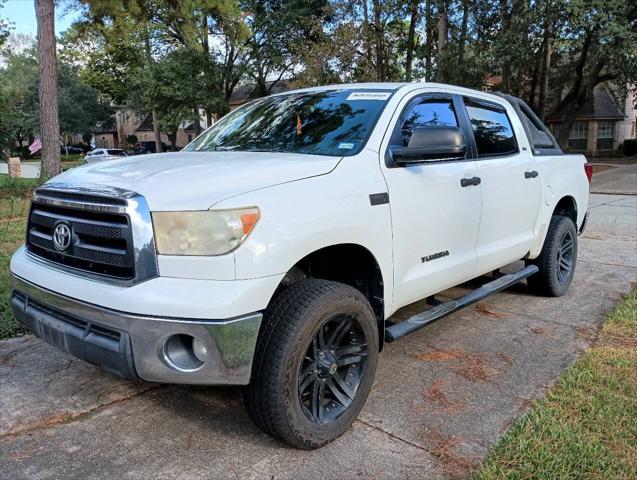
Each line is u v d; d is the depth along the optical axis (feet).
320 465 8.57
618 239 26.96
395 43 68.33
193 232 7.70
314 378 8.91
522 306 16.47
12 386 11.17
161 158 10.56
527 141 15.83
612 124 116.37
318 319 8.48
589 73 82.99
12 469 8.46
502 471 8.25
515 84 75.51
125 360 7.77
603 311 15.87
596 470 8.25
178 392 11.03
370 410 10.24
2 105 88.22
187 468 8.51
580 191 18.31
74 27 58.85
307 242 8.48
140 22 62.69
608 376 11.41
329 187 9.12
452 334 14.17
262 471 8.41
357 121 11.01
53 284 8.66
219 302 7.49
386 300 10.38
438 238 11.59
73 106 192.34
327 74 58.13
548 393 10.73
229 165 9.31
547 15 51.70
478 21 58.80
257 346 8.23
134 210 7.80
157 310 7.54
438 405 10.41
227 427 9.70
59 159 45.34
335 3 61.00
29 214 9.96
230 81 99.30
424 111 12.01
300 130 11.44
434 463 8.59
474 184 12.64
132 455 8.85
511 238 14.67
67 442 9.21
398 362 12.42
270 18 88.38
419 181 10.94
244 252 7.75
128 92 119.85
